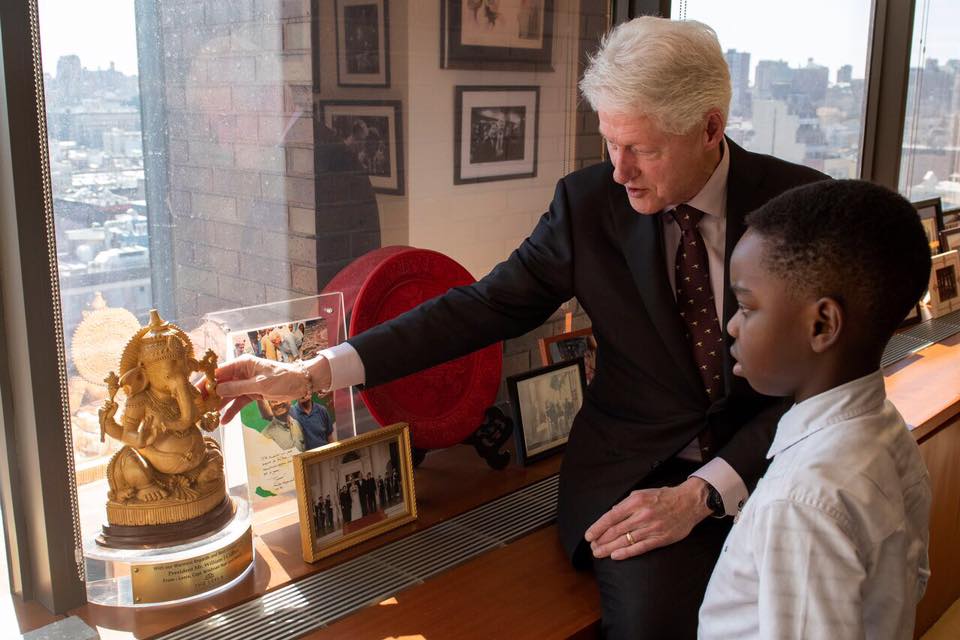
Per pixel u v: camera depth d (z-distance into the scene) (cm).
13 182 122
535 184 219
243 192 169
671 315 154
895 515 96
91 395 152
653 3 219
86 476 146
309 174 177
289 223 176
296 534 160
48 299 128
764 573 95
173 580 137
